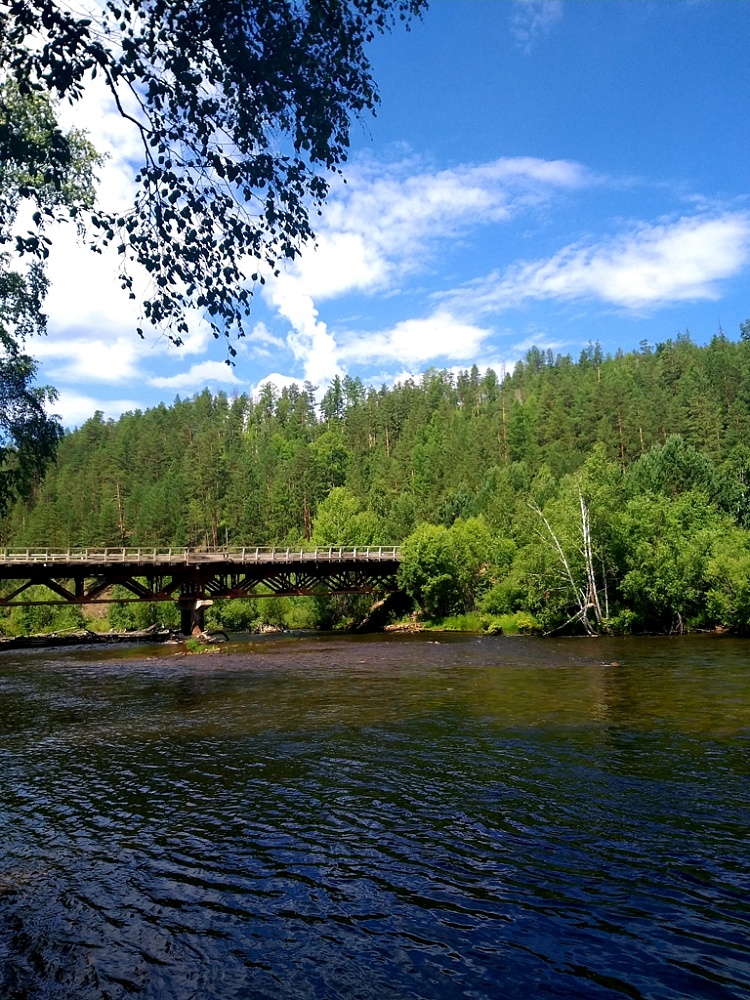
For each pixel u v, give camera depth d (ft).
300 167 24.31
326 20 22.85
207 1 21.57
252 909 26.96
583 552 150.20
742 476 200.54
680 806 36.40
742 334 480.64
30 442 50.01
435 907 26.63
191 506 358.23
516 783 41.32
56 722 66.80
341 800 39.63
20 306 45.68
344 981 21.80
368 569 208.44
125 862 31.83
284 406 611.88
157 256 24.25
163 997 21.11
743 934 23.93
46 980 22.16
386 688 80.69
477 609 190.49
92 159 35.78
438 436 431.84
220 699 77.66
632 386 380.99
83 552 173.68
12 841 34.73
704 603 141.08
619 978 21.59
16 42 21.54
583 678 82.48
